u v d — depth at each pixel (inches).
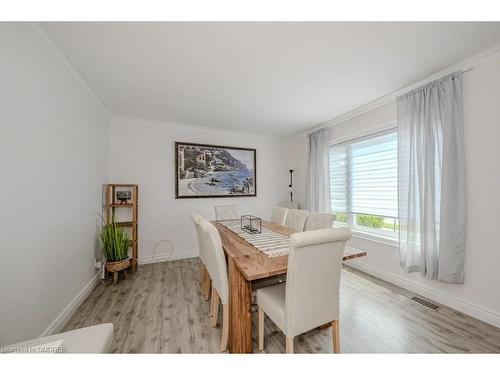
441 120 81.1
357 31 60.1
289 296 45.9
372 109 114.4
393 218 107.0
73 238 79.3
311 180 156.9
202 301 87.2
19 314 50.3
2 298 45.5
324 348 59.9
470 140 75.0
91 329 40.3
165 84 91.4
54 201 65.8
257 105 114.7
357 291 94.1
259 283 75.8
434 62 75.7
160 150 140.3
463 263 75.6
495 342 61.4
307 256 45.2
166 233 140.9
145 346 60.7
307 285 46.9
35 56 56.6
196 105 114.3
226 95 102.3
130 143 132.6
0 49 45.3
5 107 46.5
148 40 63.7
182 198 145.2
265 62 75.5
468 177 75.5
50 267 63.4
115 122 129.1
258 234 87.2
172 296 91.4
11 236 48.1
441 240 79.2
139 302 86.1
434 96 83.0
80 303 84.0
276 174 180.7
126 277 110.0
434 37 62.7
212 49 68.1
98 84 91.0
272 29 59.2
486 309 71.1
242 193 164.1
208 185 152.3
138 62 75.3
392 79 87.6
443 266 78.7
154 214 137.7
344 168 136.6
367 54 71.0
